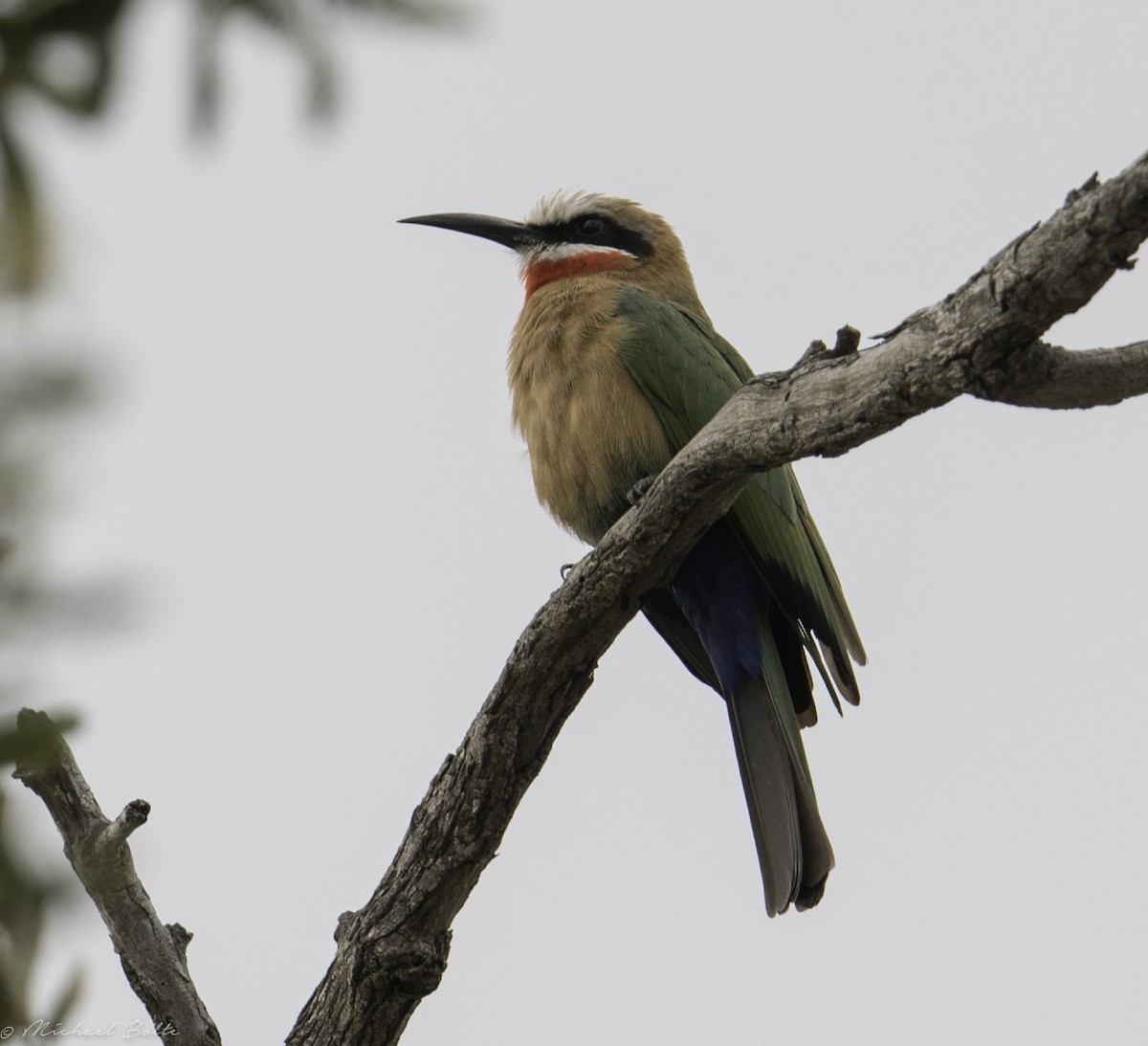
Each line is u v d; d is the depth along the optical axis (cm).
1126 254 637
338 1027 954
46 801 805
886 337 748
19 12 344
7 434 345
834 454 795
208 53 354
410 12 356
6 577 342
